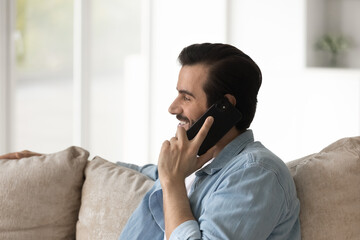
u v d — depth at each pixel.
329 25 4.70
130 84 4.75
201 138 1.61
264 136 4.58
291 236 1.62
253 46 4.52
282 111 4.48
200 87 1.65
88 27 4.48
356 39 4.59
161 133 4.82
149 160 4.87
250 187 1.49
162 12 4.75
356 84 4.14
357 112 4.16
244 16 4.53
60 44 4.39
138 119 4.83
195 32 4.65
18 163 2.17
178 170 1.59
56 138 4.44
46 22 4.31
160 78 4.79
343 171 1.64
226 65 1.63
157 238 1.69
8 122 4.16
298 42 4.33
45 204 2.10
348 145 1.71
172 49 4.74
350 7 4.59
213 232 1.45
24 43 4.22
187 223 1.49
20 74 4.23
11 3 4.09
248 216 1.46
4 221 2.09
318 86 4.31
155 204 1.70
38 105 4.33
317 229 1.62
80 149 2.21
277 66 4.45
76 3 4.42
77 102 4.48
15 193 2.10
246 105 1.67
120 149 4.75
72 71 4.46
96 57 4.55
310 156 1.80
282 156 4.52
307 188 1.67
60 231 2.11
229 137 1.71
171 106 1.70
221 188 1.53
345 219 1.61
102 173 2.09
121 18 4.66
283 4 4.37
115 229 1.94
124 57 4.71
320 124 4.34
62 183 2.12
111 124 4.68
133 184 2.00
